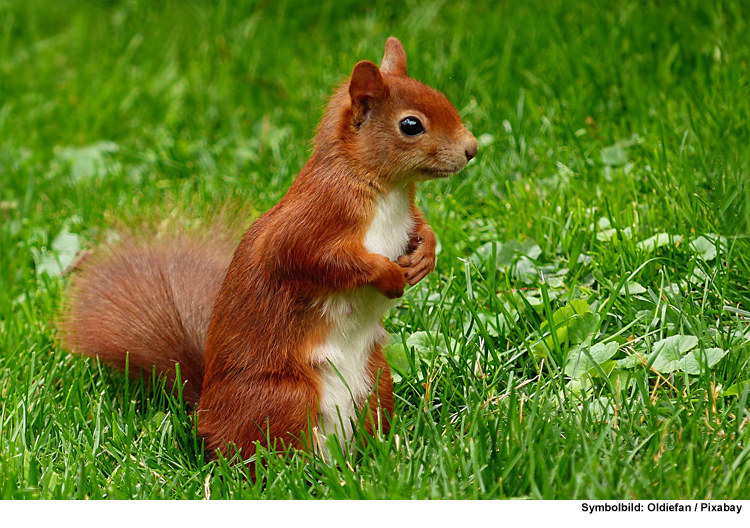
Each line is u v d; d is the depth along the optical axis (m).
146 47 14.43
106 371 8.00
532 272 8.58
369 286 6.43
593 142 10.52
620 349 7.39
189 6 15.26
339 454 6.13
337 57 12.73
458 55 12.20
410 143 6.27
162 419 7.25
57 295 8.99
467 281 8.15
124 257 8.28
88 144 12.52
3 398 7.43
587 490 5.68
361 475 6.24
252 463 6.53
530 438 6.01
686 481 5.73
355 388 6.80
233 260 6.87
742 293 7.84
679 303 7.62
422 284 8.65
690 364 6.96
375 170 6.33
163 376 7.66
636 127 10.59
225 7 14.61
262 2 14.84
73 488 6.43
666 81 11.25
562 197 9.60
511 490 5.92
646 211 8.92
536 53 12.15
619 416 6.59
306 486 6.34
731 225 8.42
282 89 12.96
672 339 7.16
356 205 6.28
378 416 6.75
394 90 6.33
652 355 7.07
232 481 6.31
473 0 13.98
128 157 11.86
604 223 9.10
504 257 8.77
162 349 7.69
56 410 7.25
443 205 9.73
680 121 10.38
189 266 8.16
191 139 12.07
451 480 5.95
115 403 7.68
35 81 14.23
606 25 12.30
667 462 5.93
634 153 10.23
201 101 12.81
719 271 7.91
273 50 13.67
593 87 11.38
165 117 12.74
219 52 13.86
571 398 6.74
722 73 10.72
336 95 6.78
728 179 8.70
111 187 11.03
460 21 13.20
